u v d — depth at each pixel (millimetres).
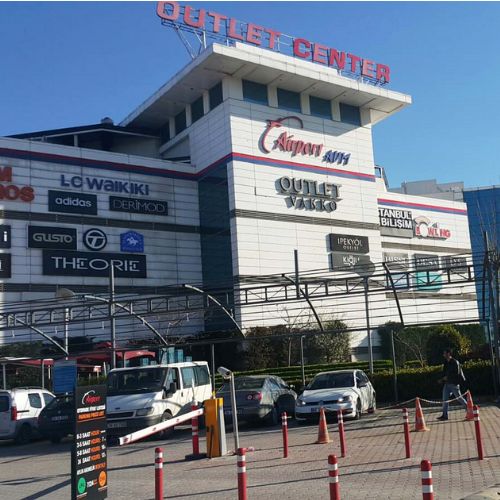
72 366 25922
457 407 20344
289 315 40406
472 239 69562
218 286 39844
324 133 46531
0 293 35656
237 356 38062
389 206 54719
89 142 49000
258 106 43625
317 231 44562
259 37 44438
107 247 39750
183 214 43312
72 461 7996
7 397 19688
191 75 42281
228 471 11094
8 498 9828
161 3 41188
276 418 19375
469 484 8727
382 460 11102
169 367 18594
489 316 23016
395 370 23688
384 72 48938
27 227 37250
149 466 12492
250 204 41812
